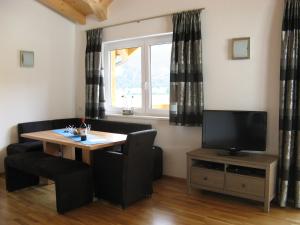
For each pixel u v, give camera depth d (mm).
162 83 4555
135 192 3373
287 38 3225
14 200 3521
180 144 4262
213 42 3863
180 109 4051
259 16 3525
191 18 3920
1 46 4473
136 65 4855
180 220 3020
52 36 5164
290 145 3236
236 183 3355
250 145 3453
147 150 3438
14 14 4605
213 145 3646
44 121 4965
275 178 3334
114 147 3863
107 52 5195
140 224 2936
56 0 4715
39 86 5020
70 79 5527
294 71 3193
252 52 3596
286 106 3244
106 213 3182
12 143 4668
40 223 2953
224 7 3754
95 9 4629
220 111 3588
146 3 4461
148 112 4734
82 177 3301
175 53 4074
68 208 3186
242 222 2969
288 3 3217
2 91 4523
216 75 3873
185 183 4133
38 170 3305
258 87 3588
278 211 3219
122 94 5105
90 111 5145
